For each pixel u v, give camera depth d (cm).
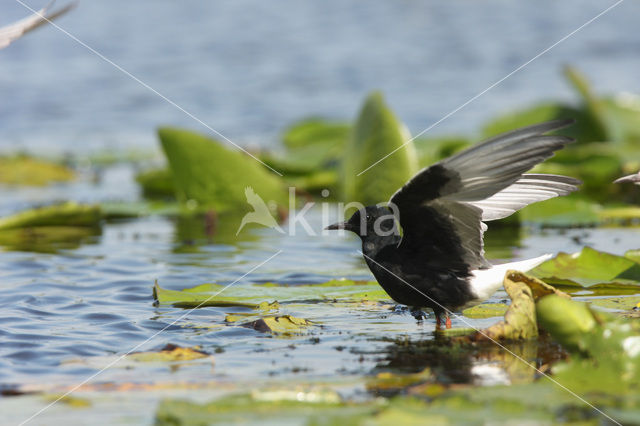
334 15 3534
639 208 1326
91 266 1015
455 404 526
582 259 899
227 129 2119
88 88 2553
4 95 2470
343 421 498
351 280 921
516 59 2788
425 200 674
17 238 1210
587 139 1798
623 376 570
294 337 725
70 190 1661
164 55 2847
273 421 507
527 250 1081
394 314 810
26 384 601
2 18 2800
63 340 710
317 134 1975
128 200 1529
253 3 3750
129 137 2123
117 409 548
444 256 728
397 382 595
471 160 629
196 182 1384
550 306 622
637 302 792
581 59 2773
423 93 2394
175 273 978
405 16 3494
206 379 608
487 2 3772
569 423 500
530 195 720
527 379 596
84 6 3606
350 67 2717
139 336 727
